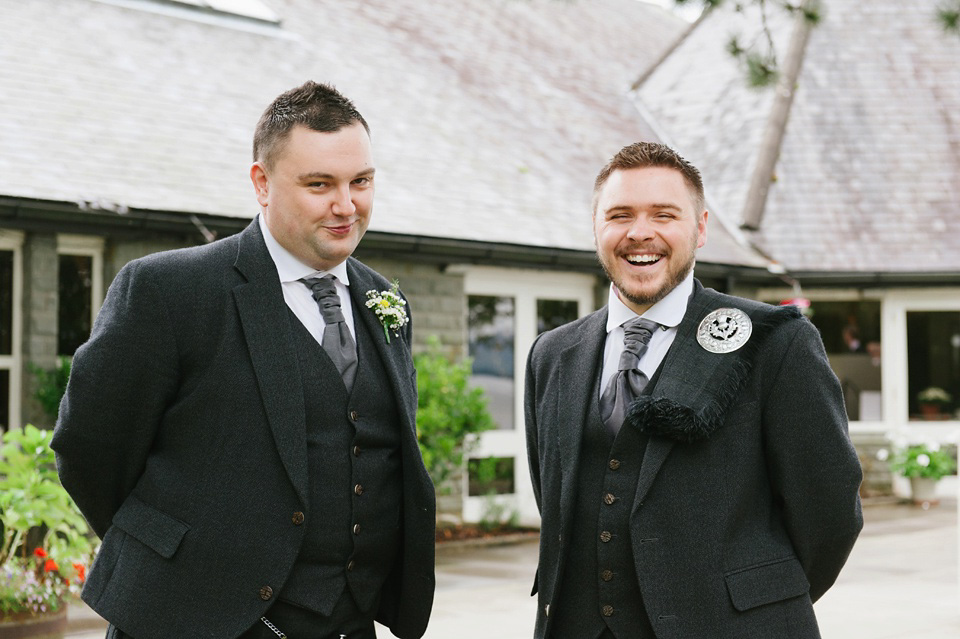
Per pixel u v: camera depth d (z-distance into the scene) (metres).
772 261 12.92
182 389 2.72
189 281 2.75
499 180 11.51
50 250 8.12
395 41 13.42
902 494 13.12
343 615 2.77
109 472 2.70
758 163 13.88
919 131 14.25
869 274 12.83
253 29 11.74
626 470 2.69
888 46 15.17
